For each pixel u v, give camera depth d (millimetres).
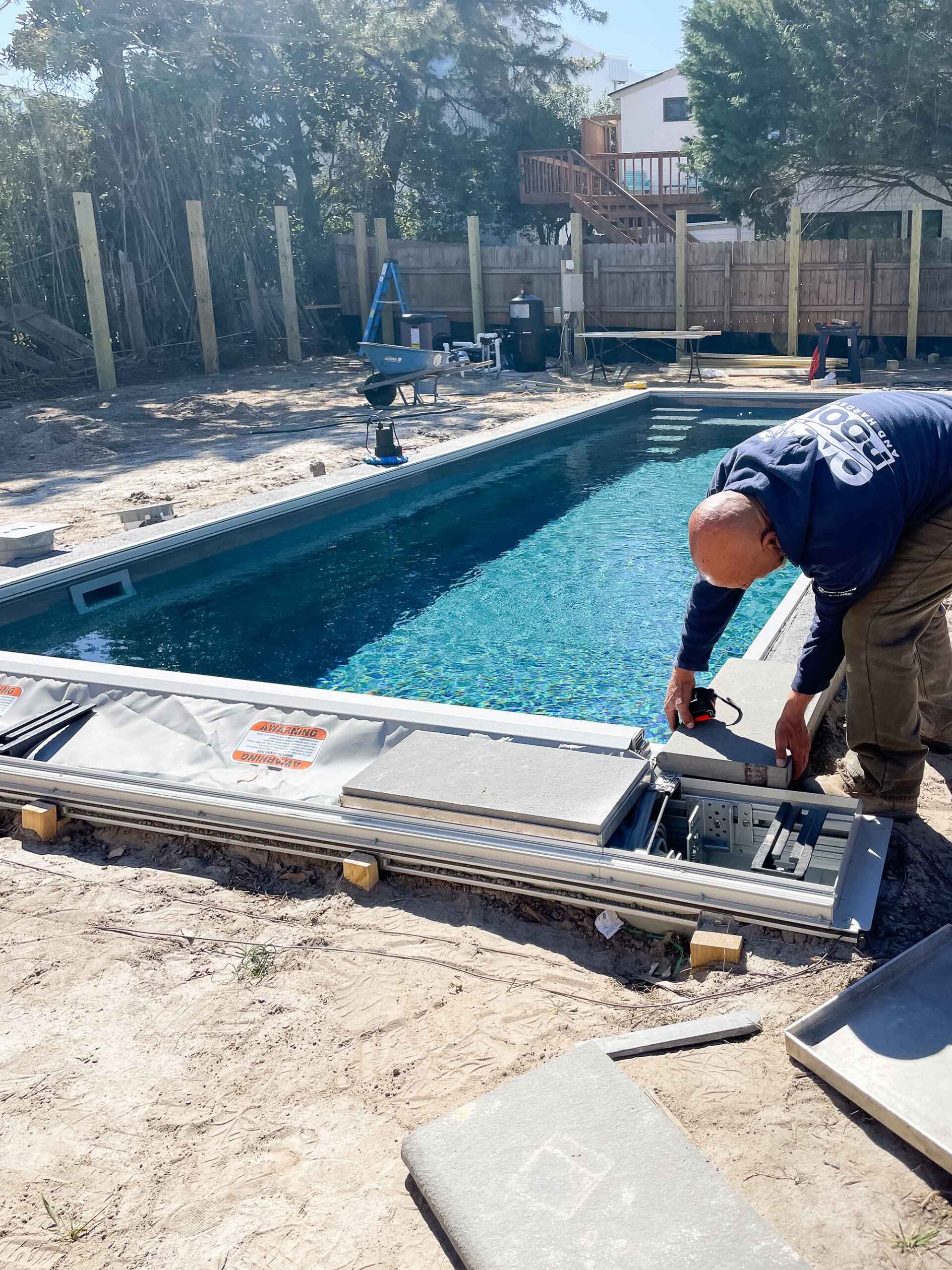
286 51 21703
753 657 4242
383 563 7672
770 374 16078
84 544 7105
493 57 24188
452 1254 1828
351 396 14930
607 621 6312
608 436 12281
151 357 18562
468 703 5199
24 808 3572
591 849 2840
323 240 22297
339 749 3646
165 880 3223
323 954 2777
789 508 2541
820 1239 1800
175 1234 1927
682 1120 2078
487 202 25609
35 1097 2305
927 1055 2156
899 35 15781
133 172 18359
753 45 17641
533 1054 2324
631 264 18203
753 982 2490
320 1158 2078
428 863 3029
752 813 3068
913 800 3125
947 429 2715
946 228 20422
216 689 4066
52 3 18625
